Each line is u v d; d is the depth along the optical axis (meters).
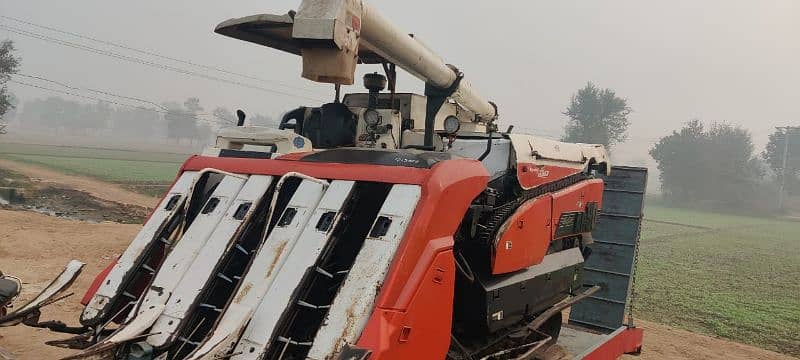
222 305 3.89
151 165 62.25
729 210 79.12
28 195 26.84
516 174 5.44
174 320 3.59
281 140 5.04
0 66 37.12
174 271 3.88
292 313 3.49
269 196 4.28
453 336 4.80
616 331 7.02
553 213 5.82
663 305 15.23
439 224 3.79
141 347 3.47
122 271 4.09
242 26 5.11
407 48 5.13
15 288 4.73
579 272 6.72
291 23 4.88
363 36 4.63
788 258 29.64
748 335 12.57
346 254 4.05
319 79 4.14
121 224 17.73
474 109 7.74
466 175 4.10
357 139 6.17
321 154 4.54
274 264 3.67
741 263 26.55
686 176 83.75
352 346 3.20
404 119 6.79
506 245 4.96
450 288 3.85
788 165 89.69
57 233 14.77
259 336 3.38
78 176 40.25
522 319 5.82
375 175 3.96
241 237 4.03
